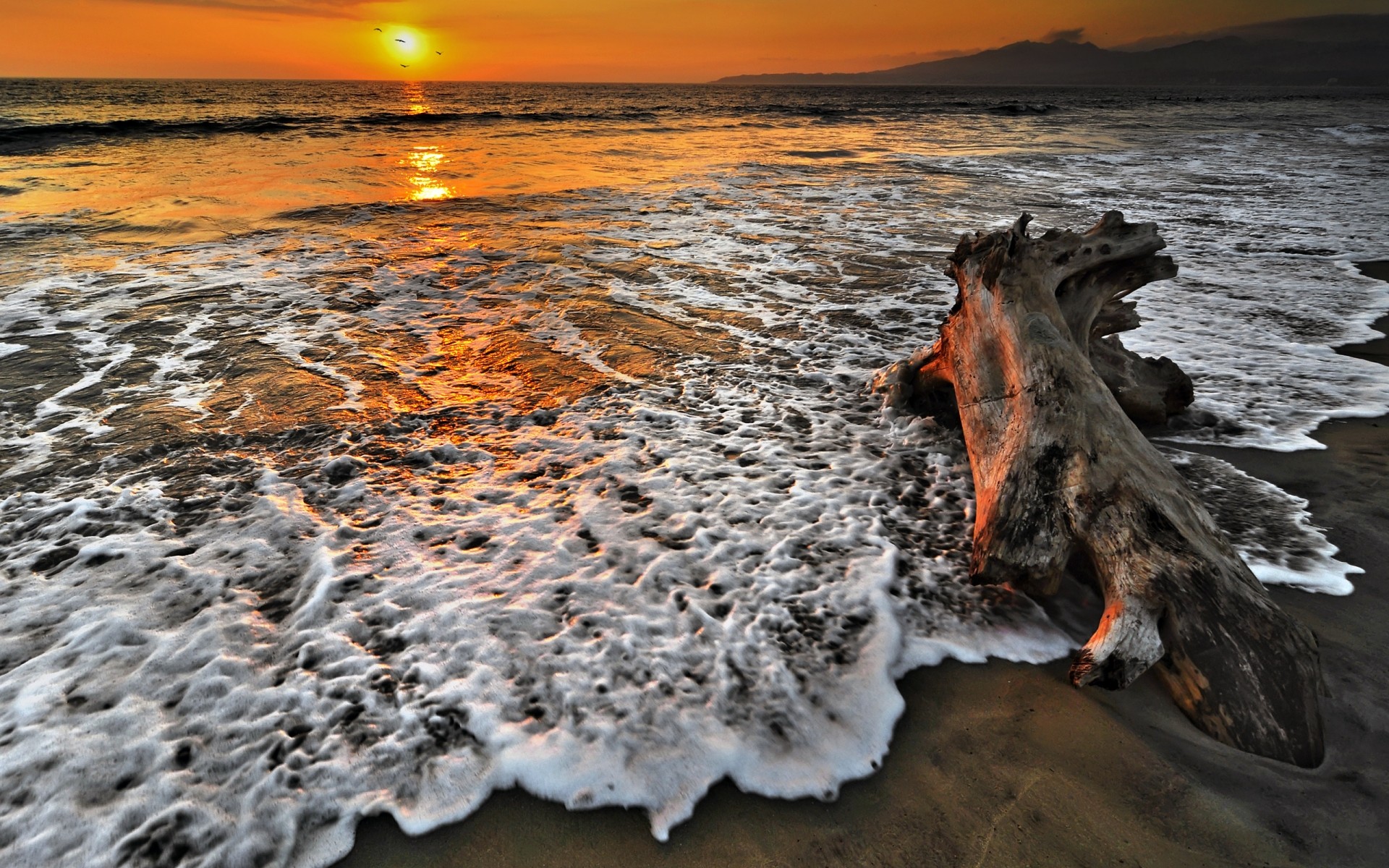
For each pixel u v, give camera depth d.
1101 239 3.90
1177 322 6.17
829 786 2.06
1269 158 20.53
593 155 19.64
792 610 2.73
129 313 6.16
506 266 7.96
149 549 3.06
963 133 30.17
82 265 7.52
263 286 7.02
